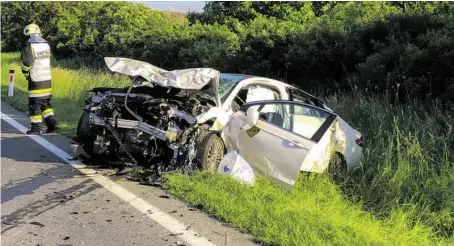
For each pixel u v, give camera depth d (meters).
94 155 6.65
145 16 27.84
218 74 6.25
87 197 5.26
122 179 5.98
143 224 4.57
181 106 6.21
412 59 8.96
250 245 4.22
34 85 8.52
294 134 5.98
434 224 5.41
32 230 4.31
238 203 5.10
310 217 4.91
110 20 28.14
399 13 10.91
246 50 14.00
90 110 6.37
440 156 6.79
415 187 6.06
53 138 8.29
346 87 11.30
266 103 6.28
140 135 6.11
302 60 12.25
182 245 4.14
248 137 6.19
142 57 21.70
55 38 32.53
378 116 8.25
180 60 18.98
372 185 6.14
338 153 6.62
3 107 12.00
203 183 5.68
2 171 6.11
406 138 6.84
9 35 40.47
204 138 6.20
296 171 5.74
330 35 11.97
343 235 4.53
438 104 8.42
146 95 6.11
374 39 11.11
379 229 5.04
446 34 8.96
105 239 4.20
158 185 5.75
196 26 20.48
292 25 14.16
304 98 7.74
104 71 20.02
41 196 5.23
